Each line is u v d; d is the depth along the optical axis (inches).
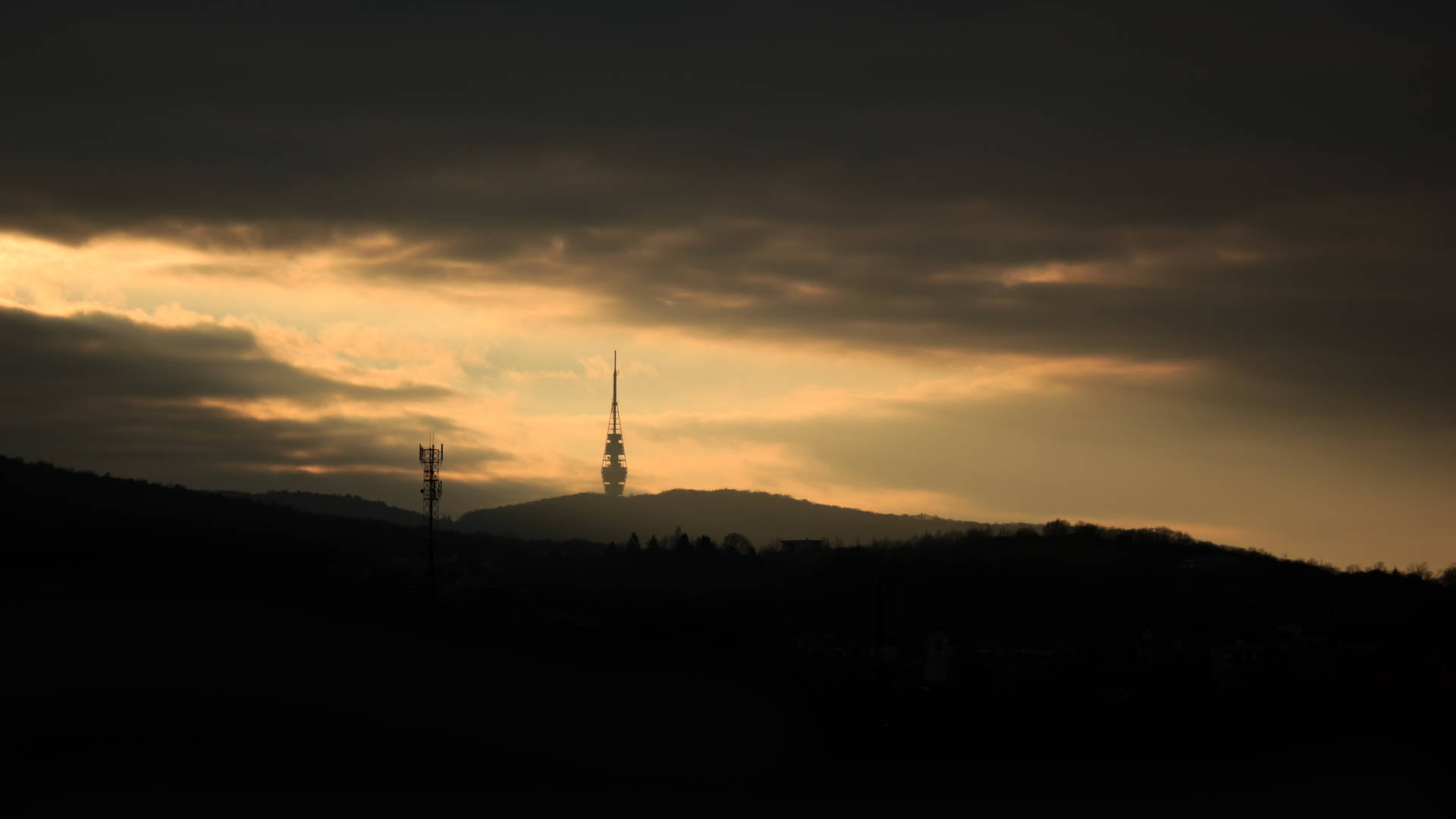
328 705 2945.4
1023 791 2933.1
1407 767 3164.4
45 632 3191.4
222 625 3371.1
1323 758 3203.7
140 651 3125.0
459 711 3019.2
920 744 3169.3
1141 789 2979.8
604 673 3307.1
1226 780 3063.5
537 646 3412.9
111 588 3693.4
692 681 3319.4
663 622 4114.2
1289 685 4254.4
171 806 2418.8
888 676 3907.5
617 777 2854.3
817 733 3206.2
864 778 2947.8
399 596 4072.3
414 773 2723.9
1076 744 3248.0
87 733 2679.6
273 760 2682.1
